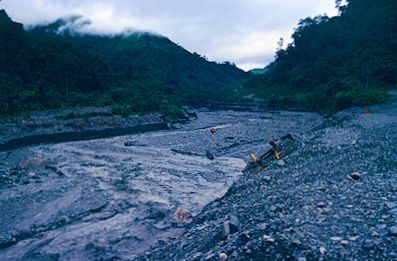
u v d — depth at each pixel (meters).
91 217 14.73
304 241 7.39
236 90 136.12
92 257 11.15
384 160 14.49
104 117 52.28
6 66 63.44
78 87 74.75
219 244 8.59
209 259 7.76
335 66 89.44
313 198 10.38
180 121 60.75
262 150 30.45
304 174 14.94
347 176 12.52
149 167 24.78
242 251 7.62
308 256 6.80
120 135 43.53
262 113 75.94
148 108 66.81
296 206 9.91
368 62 74.81
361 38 91.06
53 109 57.72
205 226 11.53
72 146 34.16
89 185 19.36
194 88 126.50
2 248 11.77
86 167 24.34
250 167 23.67
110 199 17.05
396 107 42.66
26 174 21.59
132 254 11.26
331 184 11.91
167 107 65.94
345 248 6.93
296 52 118.81
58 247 11.88
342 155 17.22
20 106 52.81
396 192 9.86
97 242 12.27
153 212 15.38
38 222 14.05
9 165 24.39
